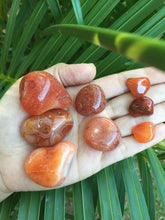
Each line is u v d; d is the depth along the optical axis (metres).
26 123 0.10
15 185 0.11
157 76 0.13
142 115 0.12
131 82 0.12
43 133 0.10
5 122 0.11
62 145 0.10
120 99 0.13
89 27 0.07
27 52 0.18
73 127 0.12
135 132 0.12
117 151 0.11
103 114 0.13
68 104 0.11
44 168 0.10
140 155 0.13
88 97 0.11
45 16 0.14
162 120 0.13
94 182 0.12
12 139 0.11
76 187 0.11
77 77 0.12
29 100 0.10
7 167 0.11
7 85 0.13
